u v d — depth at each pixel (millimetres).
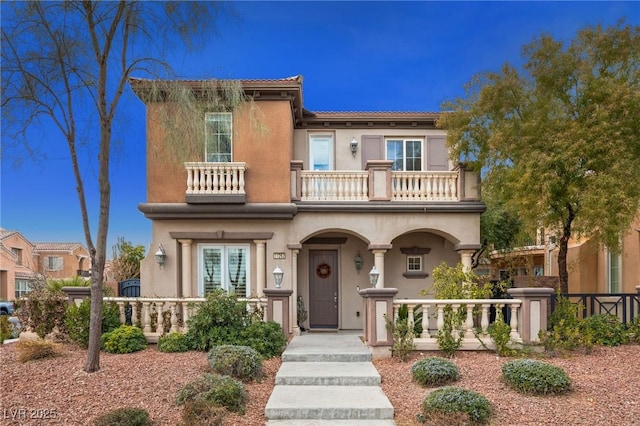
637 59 11102
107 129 8820
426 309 10188
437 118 15180
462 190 13430
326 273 15008
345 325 14750
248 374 8203
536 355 9398
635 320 10477
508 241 18078
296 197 13320
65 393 7152
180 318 11359
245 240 13414
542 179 10695
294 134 15547
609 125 10344
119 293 14719
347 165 15508
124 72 9070
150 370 8414
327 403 6934
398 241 14930
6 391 7234
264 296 12180
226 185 12906
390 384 8078
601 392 7191
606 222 10094
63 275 43625
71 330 10422
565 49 11531
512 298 11023
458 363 8961
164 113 10266
